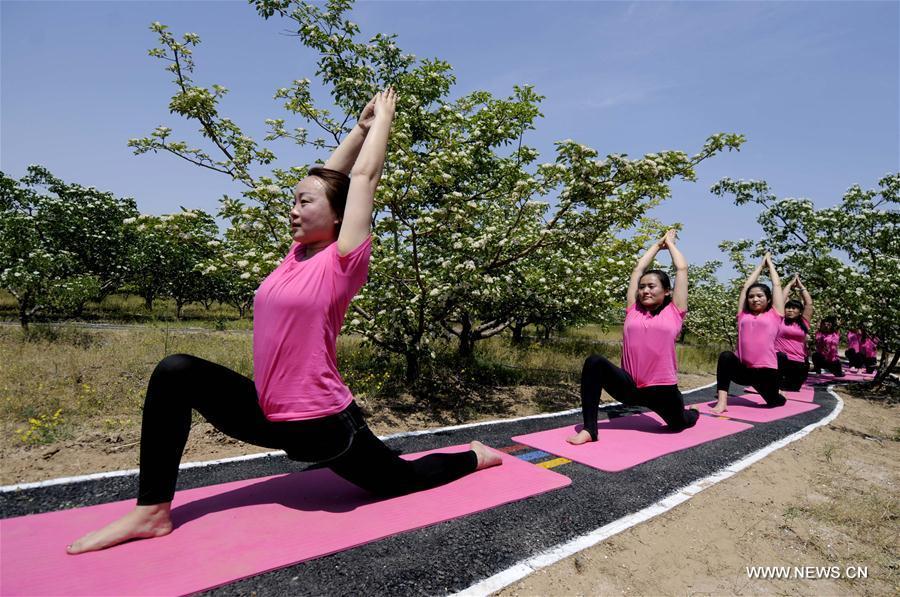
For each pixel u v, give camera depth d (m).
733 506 3.23
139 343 8.66
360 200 2.27
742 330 6.76
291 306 2.14
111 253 19.19
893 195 9.53
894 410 7.63
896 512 3.36
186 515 2.44
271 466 3.42
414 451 3.92
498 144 6.85
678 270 4.43
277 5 6.13
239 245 5.26
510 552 2.37
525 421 5.31
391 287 5.81
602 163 4.71
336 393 2.28
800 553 2.71
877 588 2.41
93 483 2.94
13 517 2.43
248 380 2.29
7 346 7.58
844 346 19.81
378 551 2.24
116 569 1.89
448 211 4.98
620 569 2.36
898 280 8.53
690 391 8.38
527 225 5.80
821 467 4.29
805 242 10.38
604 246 6.50
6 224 10.20
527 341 14.12
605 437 4.56
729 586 2.32
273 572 2.00
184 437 2.17
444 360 8.41
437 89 6.86
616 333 24.16
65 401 4.70
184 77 5.13
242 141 5.28
